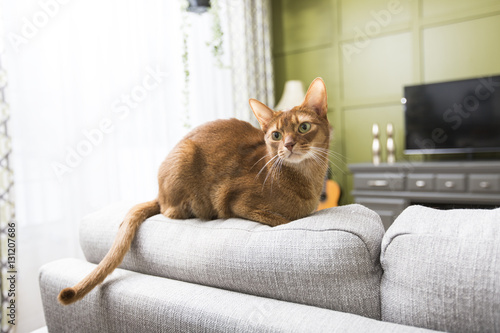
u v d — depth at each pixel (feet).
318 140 3.46
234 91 11.34
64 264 3.50
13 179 6.13
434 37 11.08
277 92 13.92
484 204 9.41
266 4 12.62
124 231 3.18
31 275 6.64
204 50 10.49
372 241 2.30
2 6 6.07
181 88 9.60
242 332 2.21
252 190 3.34
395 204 10.33
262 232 2.61
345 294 2.26
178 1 9.47
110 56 7.94
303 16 13.12
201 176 3.49
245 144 3.63
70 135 7.21
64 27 7.08
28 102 6.57
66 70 7.14
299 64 13.41
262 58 12.42
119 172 8.18
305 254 2.33
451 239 1.99
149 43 8.82
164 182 3.55
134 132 8.51
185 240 2.93
